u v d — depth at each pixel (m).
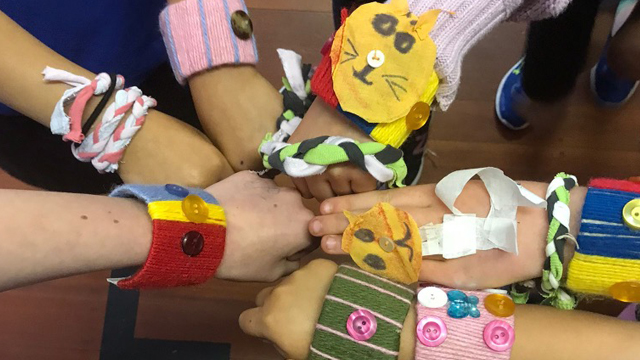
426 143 0.71
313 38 0.77
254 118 0.47
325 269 0.45
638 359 0.38
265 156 0.44
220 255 0.40
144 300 0.72
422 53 0.41
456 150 0.73
